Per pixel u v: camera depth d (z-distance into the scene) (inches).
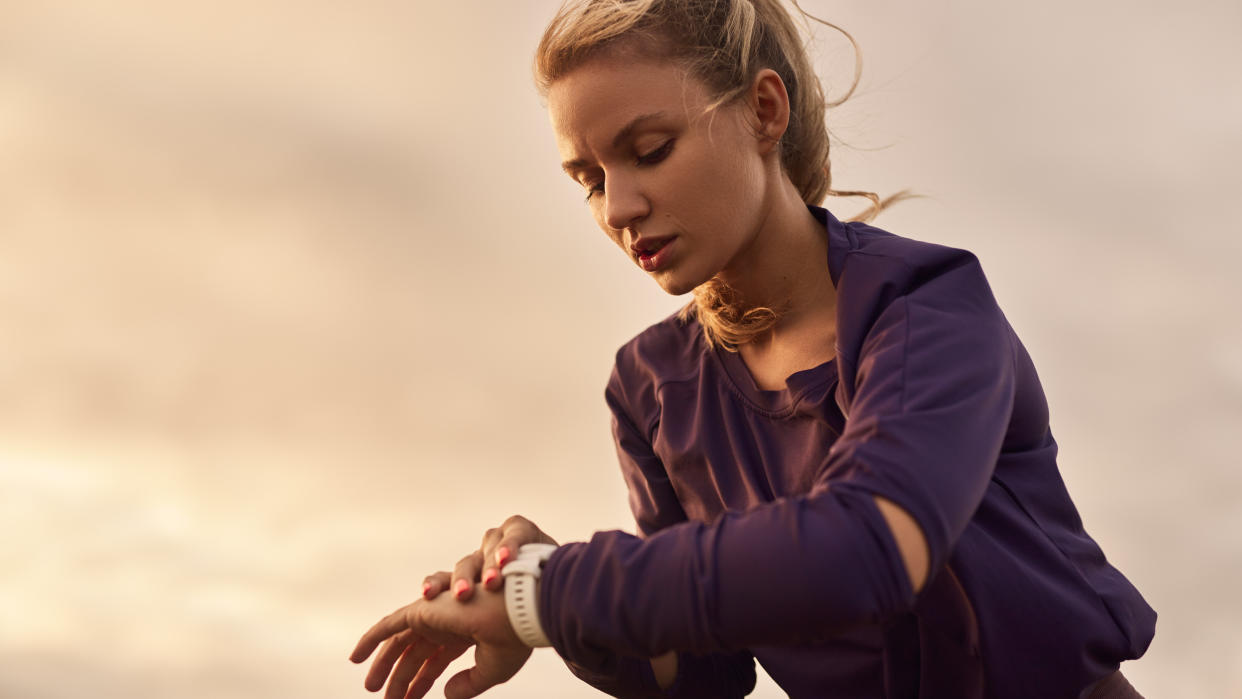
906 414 30.5
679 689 42.7
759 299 39.7
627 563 29.7
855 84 46.8
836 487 28.7
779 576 27.6
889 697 38.7
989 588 35.5
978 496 30.3
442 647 36.8
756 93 37.5
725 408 41.2
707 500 42.5
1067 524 39.0
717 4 37.1
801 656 41.5
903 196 48.8
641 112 35.1
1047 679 35.9
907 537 28.3
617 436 46.9
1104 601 37.1
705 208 36.0
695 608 28.4
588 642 30.4
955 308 34.7
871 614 27.8
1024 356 38.4
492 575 32.7
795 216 39.2
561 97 36.1
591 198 38.4
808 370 38.2
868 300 36.0
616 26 35.2
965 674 37.2
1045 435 40.4
